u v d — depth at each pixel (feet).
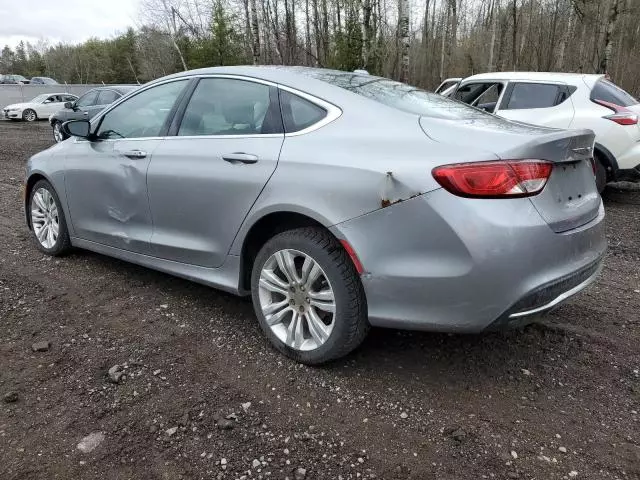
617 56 121.29
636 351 10.57
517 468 7.38
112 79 235.20
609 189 26.99
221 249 10.73
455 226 7.80
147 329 11.24
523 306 7.95
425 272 8.09
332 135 9.29
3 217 20.48
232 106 10.94
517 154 7.91
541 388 9.28
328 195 8.84
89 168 13.51
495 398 8.98
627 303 12.89
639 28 125.08
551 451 7.73
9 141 52.85
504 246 7.71
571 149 8.64
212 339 10.83
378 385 9.27
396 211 8.21
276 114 10.19
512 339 10.95
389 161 8.41
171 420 8.30
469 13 145.28
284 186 9.40
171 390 9.06
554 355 10.37
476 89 26.16
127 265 14.99
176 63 104.63
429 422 8.34
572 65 110.42
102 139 13.55
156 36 122.31
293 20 88.38
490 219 7.73
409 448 7.76
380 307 8.63
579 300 13.02
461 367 9.88
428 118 9.07
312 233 9.30
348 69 53.21
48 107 84.99
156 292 13.16
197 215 11.00
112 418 8.34
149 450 7.67
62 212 14.90
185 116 11.72
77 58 250.16
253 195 9.86
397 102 9.94
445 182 7.87
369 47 50.14
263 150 9.91
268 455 7.59
